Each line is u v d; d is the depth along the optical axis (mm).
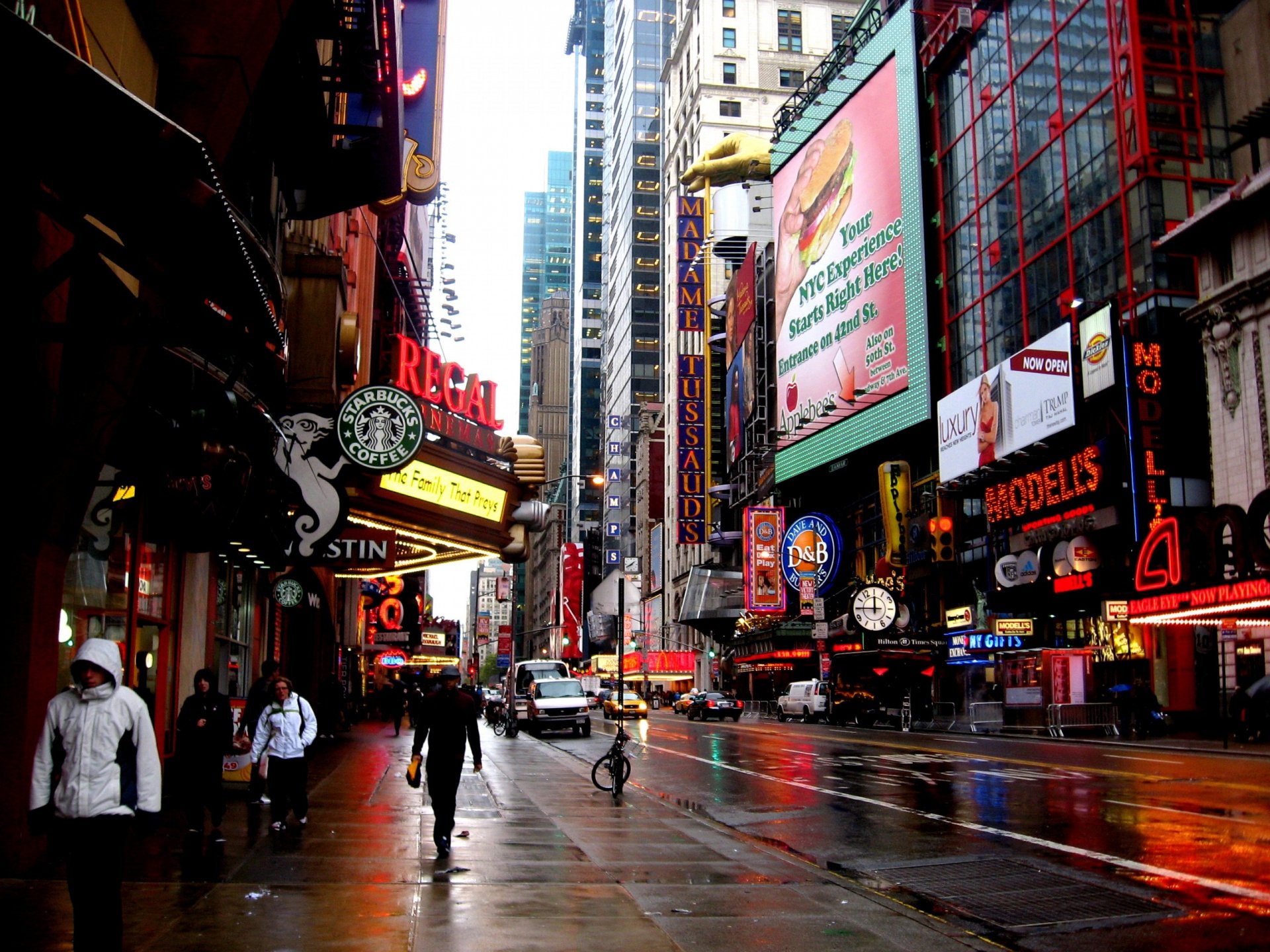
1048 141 51438
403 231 51688
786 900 9062
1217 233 39719
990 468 51688
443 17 28000
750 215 104562
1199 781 19844
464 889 9016
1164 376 41781
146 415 12172
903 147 64562
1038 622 49312
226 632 21969
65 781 6090
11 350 8945
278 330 11766
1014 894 9820
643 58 154000
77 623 12930
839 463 70875
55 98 6461
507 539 26531
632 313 146625
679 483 103312
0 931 7105
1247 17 44375
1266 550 32000
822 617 65188
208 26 12594
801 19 114125
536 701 39594
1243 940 8078
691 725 51281
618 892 9180
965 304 58875
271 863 10023
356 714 51969
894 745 32750
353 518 22656
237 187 15734
